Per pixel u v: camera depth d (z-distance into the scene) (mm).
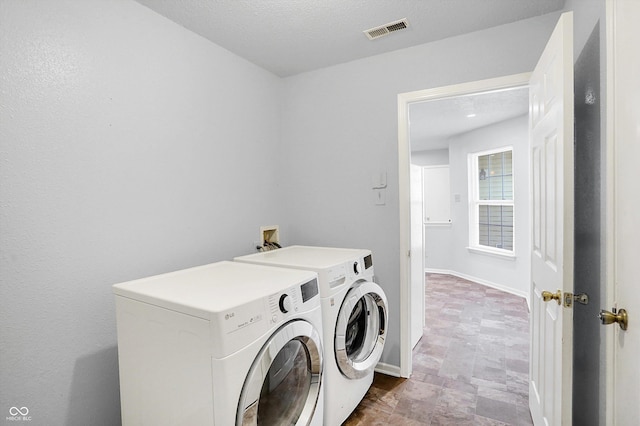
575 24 1502
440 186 5914
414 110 3711
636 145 885
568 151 1178
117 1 1576
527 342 2852
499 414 1866
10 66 1218
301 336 1341
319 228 2641
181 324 1105
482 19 1908
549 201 1418
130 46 1630
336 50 2270
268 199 2604
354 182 2479
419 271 2924
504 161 4660
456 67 2104
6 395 1219
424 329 3170
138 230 1670
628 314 926
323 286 1614
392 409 1927
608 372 1038
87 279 1458
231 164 2254
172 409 1150
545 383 1521
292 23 1914
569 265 1181
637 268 877
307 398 1450
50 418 1335
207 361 1041
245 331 1092
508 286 4465
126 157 1612
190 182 1952
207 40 2072
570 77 1179
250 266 1754
